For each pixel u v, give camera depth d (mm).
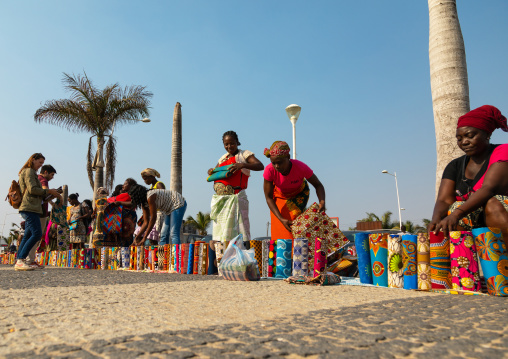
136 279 4262
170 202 6215
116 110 16422
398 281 3467
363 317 1886
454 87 5133
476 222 3109
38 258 9148
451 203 3307
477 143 3121
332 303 2449
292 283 3854
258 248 4848
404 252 3381
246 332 1567
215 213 5250
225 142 5453
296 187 4711
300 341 1406
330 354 1248
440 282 3150
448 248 3180
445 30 5312
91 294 2828
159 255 5863
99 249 7023
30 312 2070
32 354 1275
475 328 1617
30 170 6039
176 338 1466
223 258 4336
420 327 1638
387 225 47844
